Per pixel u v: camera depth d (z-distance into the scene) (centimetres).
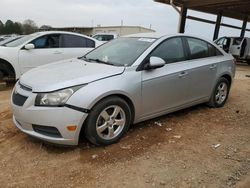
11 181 310
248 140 429
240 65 1808
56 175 321
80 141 397
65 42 841
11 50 754
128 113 401
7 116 504
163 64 421
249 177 329
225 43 1873
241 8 1761
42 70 418
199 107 580
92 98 354
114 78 384
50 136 353
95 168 336
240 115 544
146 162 351
